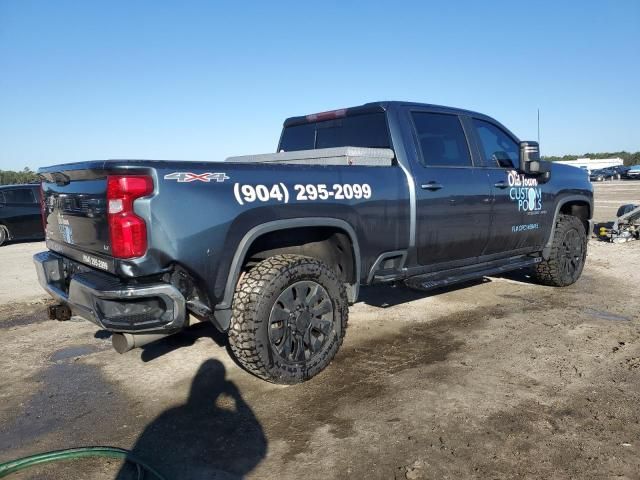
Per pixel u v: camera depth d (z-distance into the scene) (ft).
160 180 9.70
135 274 9.62
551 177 19.60
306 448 9.23
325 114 16.79
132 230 9.50
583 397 11.04
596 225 40.98
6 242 41.32
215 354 14.01
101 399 11.47
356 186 12.91
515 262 18.48
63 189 12.04
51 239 13.48
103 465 8.84
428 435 9.56
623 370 12.46
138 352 14.37
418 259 15.06
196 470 8.64
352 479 8.30
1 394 11.89
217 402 11.15
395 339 14.98
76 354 14.43
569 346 14.14
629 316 16.89
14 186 40.93
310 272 11.67
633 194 84.33
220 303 10.80
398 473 8.42
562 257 20.36
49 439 9.81
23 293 22.50
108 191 9.66
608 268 25.11
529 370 12.51
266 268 11.22
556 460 8.72
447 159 15.96
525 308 18.03
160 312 10.23
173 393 11.66
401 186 14.05
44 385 12.32
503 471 8.42
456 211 15.58
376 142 15.19
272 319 11.16
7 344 15.42
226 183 10.59
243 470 8.63
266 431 9.87
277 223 11.24
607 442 9.26
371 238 13.35
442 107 16.35
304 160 14.60
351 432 9.73
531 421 10.03
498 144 18.16
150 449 9.34
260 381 12.16
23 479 8.45
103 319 9.86
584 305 18.31
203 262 10.24
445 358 13.39
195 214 10.07
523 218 18.21
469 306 18.42
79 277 10.64
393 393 11.35
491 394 11.23
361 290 20.99
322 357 12.09
